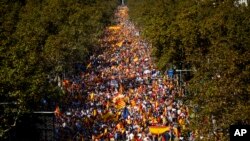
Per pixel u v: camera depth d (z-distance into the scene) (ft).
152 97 649.61
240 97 368.07
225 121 353.72
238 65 388.37
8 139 442.09
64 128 526.16
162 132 469.57
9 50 506.89
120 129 516.73
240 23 551.59
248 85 372.79
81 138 504.43
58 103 588.50
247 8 631.15
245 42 455.22
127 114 562.25
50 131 473.26
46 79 523.70
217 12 638.12
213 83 380.99
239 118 346.54
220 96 367.66
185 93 553.23
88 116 570.05
